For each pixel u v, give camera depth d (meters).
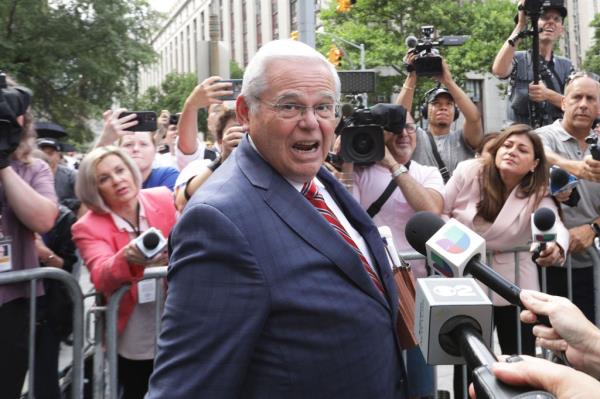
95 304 3.00
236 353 1.41
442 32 20.02
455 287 1.36
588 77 3.85
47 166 3.02
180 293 1.46
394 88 20.17
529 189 3.33
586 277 3.71
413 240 1.77
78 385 2.91
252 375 1.48
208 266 1.45
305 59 1.62
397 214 3.47
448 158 4.52
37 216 2.75
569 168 3.53
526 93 4.81
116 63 18.20
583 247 3.41
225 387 1.40
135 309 2.91
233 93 3.92
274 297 1.46
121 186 3.00
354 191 3.49
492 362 1.08
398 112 3.42
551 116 4.77
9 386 2.72
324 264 1.54
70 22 17.19
